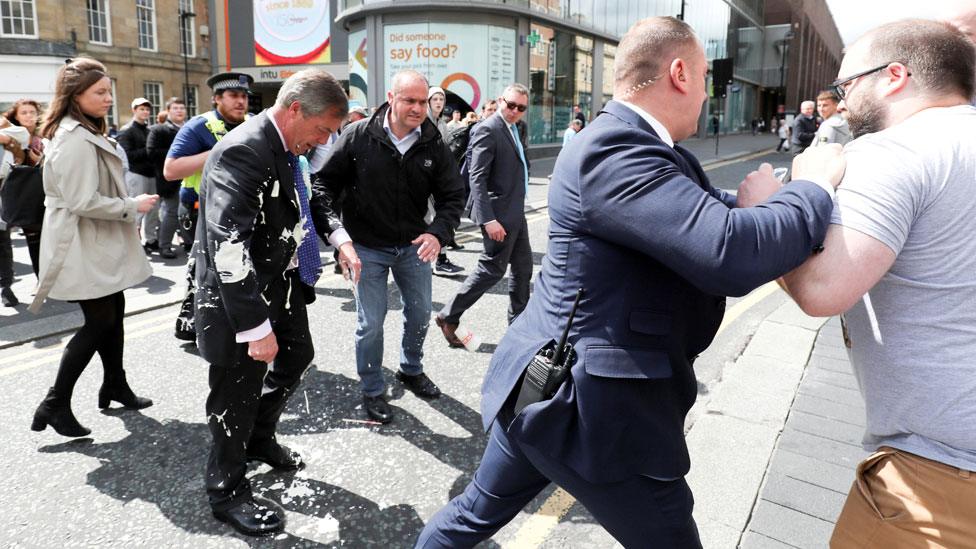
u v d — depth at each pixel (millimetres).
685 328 1354
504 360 1477
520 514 2496
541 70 17781
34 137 4832
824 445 2816
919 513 1185
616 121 1335
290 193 2312
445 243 3250
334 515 2461
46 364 4008
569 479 1423
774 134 37844
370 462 2852
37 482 2664
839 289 1131
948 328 1134
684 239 1141
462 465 2836
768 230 1115
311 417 3275
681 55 1346
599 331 1309
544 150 18453
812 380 3525
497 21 16031
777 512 2350
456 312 4176
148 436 3066
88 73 2867
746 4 39156
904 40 1218
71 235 2850
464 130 6254
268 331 2184
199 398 3492
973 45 1226
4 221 4441
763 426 2980
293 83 2211
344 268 3000
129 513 2459
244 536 2330
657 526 1411
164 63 25766
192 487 2643
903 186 1113
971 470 1135
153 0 25172
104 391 3285
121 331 3260
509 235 4078
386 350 4254
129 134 7352
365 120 3145
